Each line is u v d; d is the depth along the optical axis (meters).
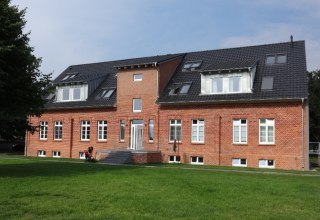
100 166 25.03
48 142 42.03
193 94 33.62
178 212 10.27
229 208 11.00
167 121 34.53
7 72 18.56
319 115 54.31
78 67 47.66
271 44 34.91
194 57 38.22
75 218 9.48
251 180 17.64
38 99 19.91
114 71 42.91
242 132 31.11
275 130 29.69
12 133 20.31
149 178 17.48
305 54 32.16
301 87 29.30
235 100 30.94
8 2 19.22
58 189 13.74
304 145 28.59
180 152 33.59
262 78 31.52
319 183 17.28
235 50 36.47
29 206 10.75
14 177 17.22
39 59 19.94
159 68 35.50
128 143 36.47
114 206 10.94
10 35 18.62
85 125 39.78
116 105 37.47
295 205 11.67
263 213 10.44
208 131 32.44
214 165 31.12
